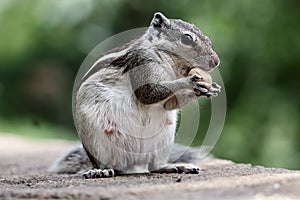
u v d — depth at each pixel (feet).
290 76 73.31
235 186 21.26
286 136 68.08
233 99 71.92
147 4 80.28
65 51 93.09
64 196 21.18
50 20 86.84
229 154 66.95
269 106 71.26
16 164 40.11
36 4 90.79
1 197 21.66
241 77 71.97
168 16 76.59
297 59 72.95
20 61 97.09
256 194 20.26
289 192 20.44
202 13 72.49
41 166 38.27
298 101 71.97
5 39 94.94
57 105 96.37
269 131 68.90
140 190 21.11
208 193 20.45
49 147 53.98
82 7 81.25
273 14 72.79
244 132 68.85
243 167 29.84
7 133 81.05
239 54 71.26
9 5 92.94
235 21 71.46
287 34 72.74
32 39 93.71
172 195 20.31
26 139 67.21
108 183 24.13
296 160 65.36
